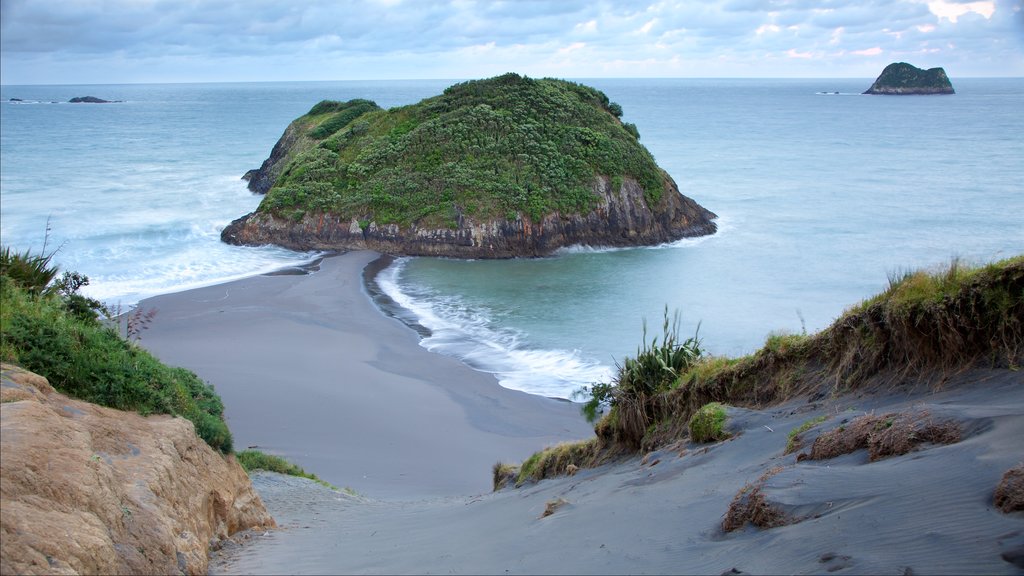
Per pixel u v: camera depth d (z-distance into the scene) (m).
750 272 51.94
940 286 10.19
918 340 10.19
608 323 41.94
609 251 64.31
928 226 58.59
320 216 65.31
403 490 22.69
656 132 162.75
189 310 43.38
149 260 57.00
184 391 11.99
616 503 8.95
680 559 6.16
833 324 12.14
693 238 66.12
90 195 90.06
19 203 82.62
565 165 68.19
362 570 7.55
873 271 48.56
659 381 15.32
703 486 8.70
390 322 42.84
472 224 63.09
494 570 6.74
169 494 8.54
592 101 83.38
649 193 67.88
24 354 10.12
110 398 10.41
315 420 28.64
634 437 15.21
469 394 31.69
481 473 24.41
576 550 7.05
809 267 51.62
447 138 71.88
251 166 123.88
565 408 30.06
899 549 5.04
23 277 12.97
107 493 7.24
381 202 65.62
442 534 9.86
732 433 11.23
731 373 13.40
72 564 5.93
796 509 6.25
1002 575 4.40
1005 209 61.91
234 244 64.81
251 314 43.09
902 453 6.98
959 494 5.57
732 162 107.94
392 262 60.41
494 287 51.72
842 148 115.00
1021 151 92.31
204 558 8.16
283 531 11.46
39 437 7.30
